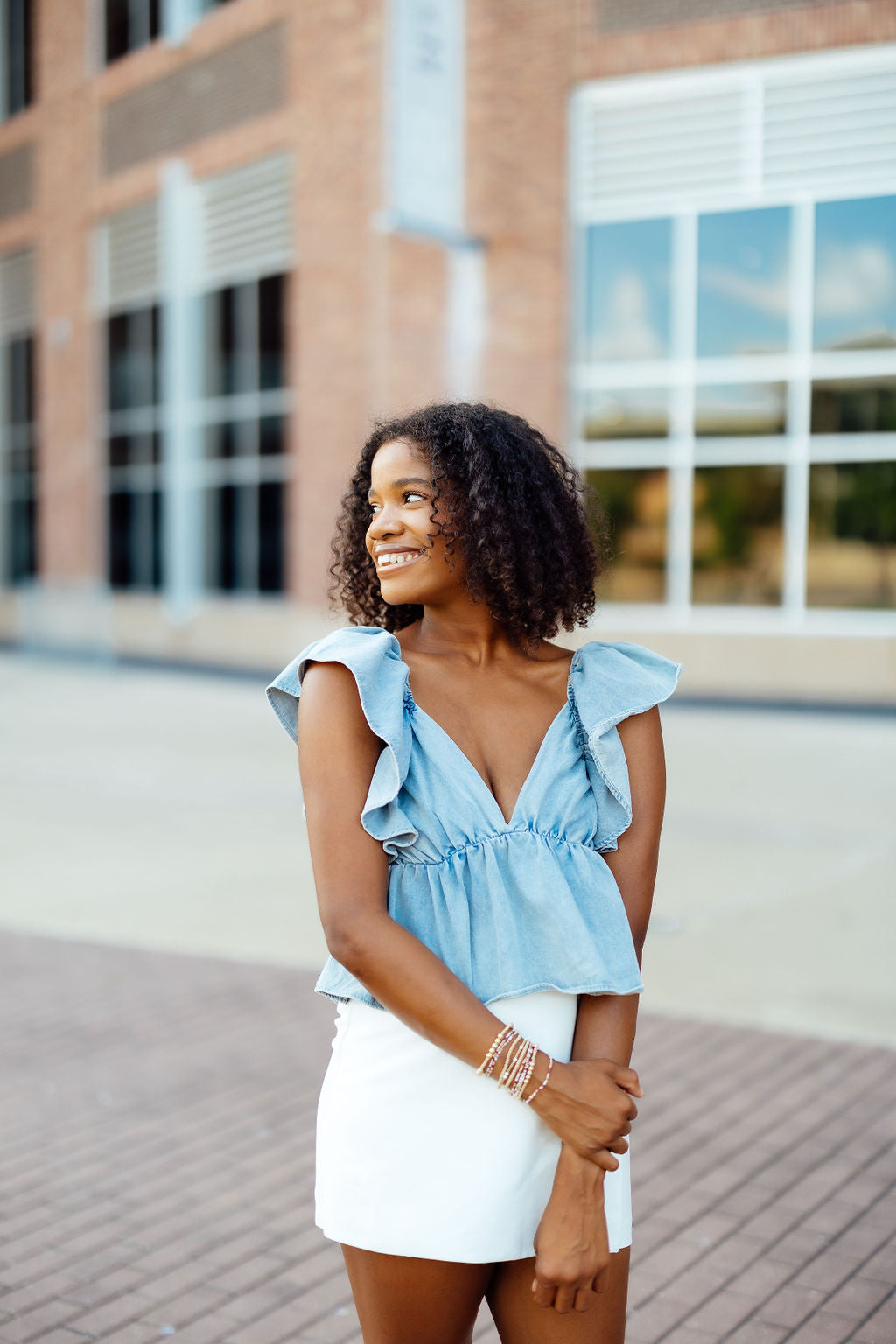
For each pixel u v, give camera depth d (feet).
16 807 29.19
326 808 5.18
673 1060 14.46
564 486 5.93
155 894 21.95
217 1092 13.78
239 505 58.03
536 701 5.73
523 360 46.26
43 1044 15.20
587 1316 5.33
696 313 44.04
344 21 49.90
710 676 44.88
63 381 68.39
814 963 17.74
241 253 56.29
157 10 60.23
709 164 42.98
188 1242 10.64
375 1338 5.38
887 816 26.27
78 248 66.23
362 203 50.03
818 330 42.34
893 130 40.16
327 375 51.88
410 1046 5.18
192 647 60.13
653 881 5.71
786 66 41.37
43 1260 10.36
